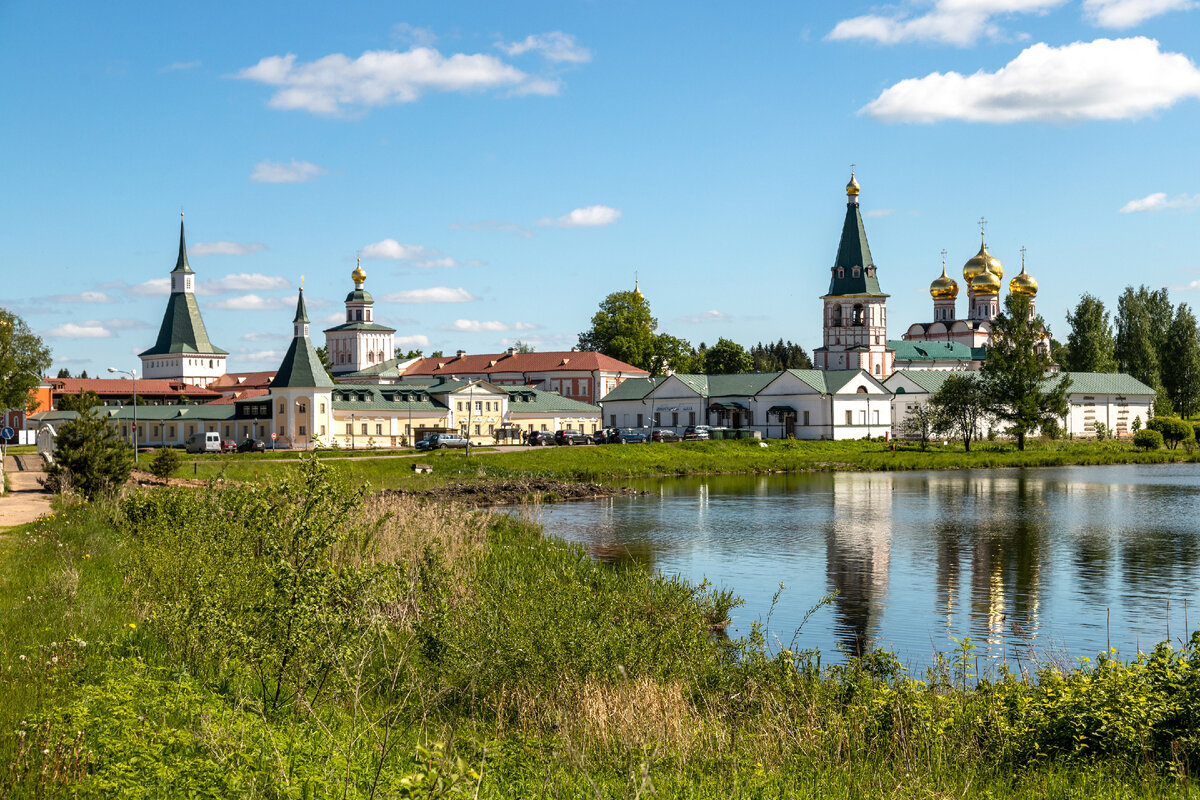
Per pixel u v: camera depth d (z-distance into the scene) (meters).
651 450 103.81
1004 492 72.44
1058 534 49.53
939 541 47.47
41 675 15.07
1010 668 24.25
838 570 39.53
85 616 19.11
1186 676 16.11
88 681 14.95
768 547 45.91
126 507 34.84
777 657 20.88
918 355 167.50
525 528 46.84
